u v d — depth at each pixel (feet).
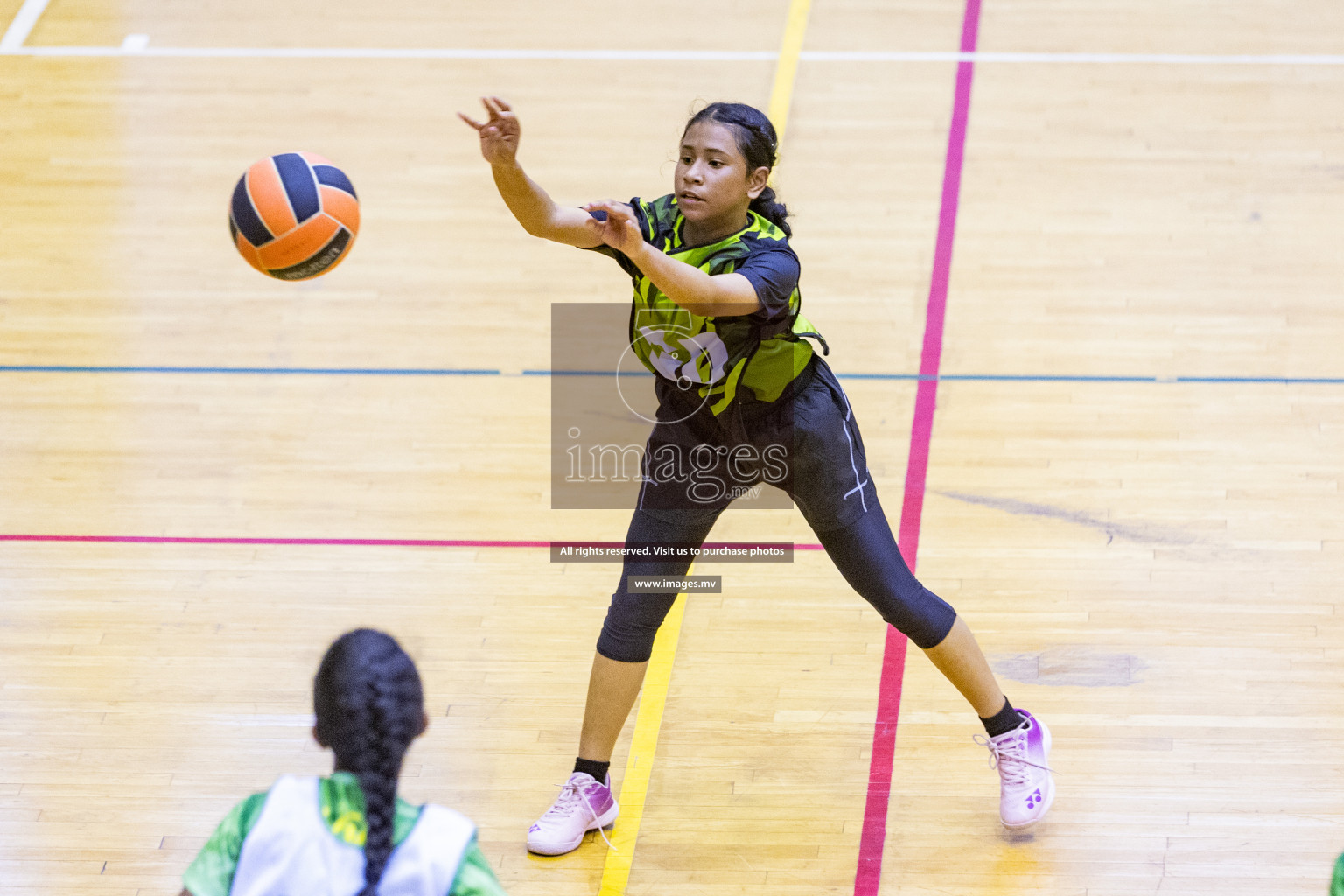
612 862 37.86
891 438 51.80
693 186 31.71
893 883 37.14
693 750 41.06
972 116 70.33
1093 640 43.91
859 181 65.98
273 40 77.92
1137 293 58.70
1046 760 38.55
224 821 24.50
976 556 46.96
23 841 38.17
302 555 47.67
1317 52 74.33
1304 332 56.39
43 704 42.22
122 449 52.03
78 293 59.72
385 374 55.57
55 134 70.13
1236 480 49.67
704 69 74.64
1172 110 70.23
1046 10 78.79
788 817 39.01
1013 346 56.13
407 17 80.02
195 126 70.85
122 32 78.48
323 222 34.86
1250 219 62.69
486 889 23.61
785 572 46.88
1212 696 42.01
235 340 57.36
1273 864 37.29
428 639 44.57
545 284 60.44
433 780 40.16
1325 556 46.57
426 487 50.49
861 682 43.04
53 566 47.06
